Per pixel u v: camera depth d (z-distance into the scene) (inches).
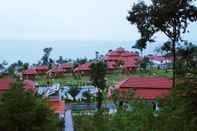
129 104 916.0
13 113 990.4
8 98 1003.3
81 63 6545.3
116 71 5502.0
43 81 5103.3
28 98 1014.4
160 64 5782.5
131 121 828.6
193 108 490.9
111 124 887.7
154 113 780.0
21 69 6190.9
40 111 1011.3
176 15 1470.2
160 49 1561.3
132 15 1547.7
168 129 620.1
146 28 1535.4
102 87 2947.8
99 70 2972.4
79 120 1126.4
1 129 991.6
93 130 1003.9
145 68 5521.7
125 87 2534.5
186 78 505.4
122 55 6141.7
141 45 1582.2
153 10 1501.0
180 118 544.4
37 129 995.9
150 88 2488.9
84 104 2664.9
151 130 735.7
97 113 1031.6
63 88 3619.6
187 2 1461.6
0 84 2326.5
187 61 553.6
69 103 2856.8
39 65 6737.2
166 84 2514.8
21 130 995.3
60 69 5984.3
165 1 1465.3
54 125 1032.8
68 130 1092.5
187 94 495.5
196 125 491.2
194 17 1478.8
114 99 1073.5
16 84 1040.8
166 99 663.1
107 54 6250.0
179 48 1385.3
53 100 2151.8
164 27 1497.3
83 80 5098.4
